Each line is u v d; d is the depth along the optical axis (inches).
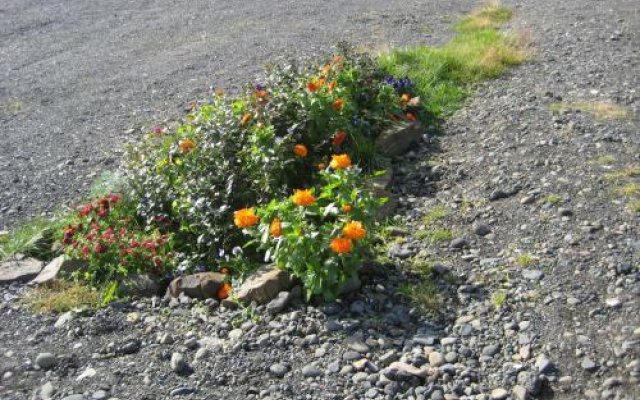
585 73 161.2
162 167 120.2
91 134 161.5
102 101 179.0
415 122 140.9
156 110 169.6
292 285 100.7
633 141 129.0
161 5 271.3
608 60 167.3
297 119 123.5
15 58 220.1
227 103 133.4
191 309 101.7
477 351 90.8
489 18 213.3
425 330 94.5
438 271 104.0
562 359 88.0
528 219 112.3
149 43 223.6
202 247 112.2
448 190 123.7
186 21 245.4
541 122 139.5
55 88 191.2
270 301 99.3
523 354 89.2
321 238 98.1
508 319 94.4
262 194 113.0
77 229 113.9
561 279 99.3
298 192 99.1
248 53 200.7
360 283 100.8
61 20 260.4
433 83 160.4
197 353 93.2
